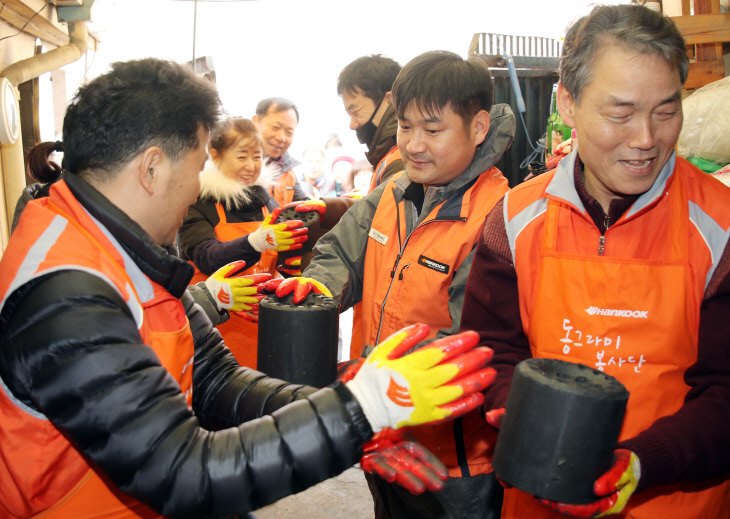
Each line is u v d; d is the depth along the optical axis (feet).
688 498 3.64
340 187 22.38
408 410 2.68
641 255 3.61
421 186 5.55
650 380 3.53
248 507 2.72
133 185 3.07
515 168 12.55
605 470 2.75
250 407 3.74
